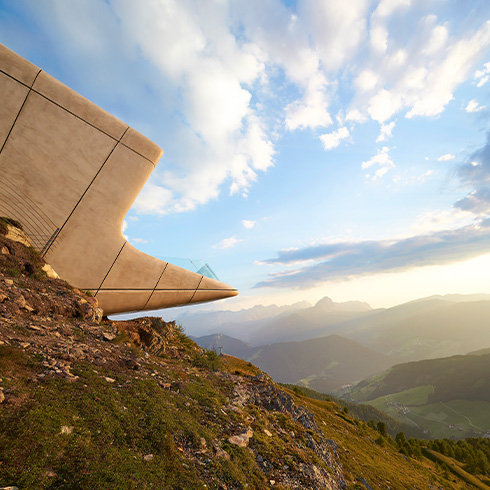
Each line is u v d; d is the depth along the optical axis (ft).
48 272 66.95
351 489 46.60
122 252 85.46
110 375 37.04
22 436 20.18
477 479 331.98
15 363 29.78
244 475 30.48
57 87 77.46
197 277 97.35
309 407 230.68
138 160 85.40
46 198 75.77
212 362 79.77
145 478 22.25
